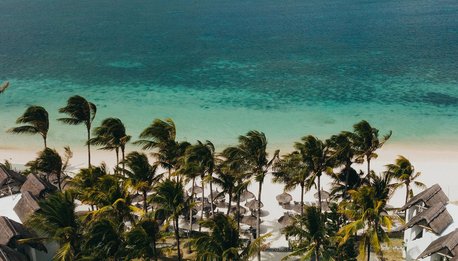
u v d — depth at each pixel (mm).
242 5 184000
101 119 74750
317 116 74188
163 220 37812
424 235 35406
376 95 82625
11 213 37438
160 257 38375
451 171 56312
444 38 119500
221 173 38219
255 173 38125
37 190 41281
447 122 71125
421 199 36938
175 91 87750
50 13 174000
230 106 79375
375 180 36688
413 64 99438
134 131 69750
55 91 88750
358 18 149500
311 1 188125
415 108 76562
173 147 41219
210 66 103062
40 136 68500
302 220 32375
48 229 30125
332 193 43656
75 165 59281
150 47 121562
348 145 40062
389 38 122000
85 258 28047
